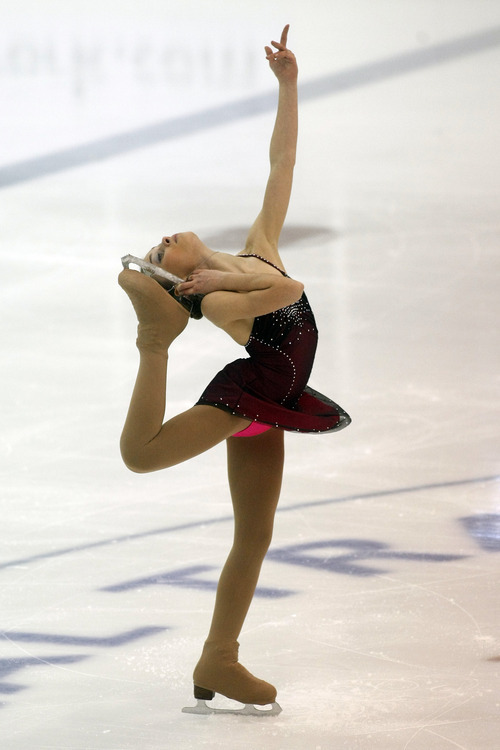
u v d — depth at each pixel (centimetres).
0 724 1078
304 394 1198
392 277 3234
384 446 2059
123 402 2325
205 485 1903
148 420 1099
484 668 1191
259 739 1038
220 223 3762
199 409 1116
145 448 1101
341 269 3312
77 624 1346
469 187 4300
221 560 1563
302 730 1055
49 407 2295
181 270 1164
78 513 1758
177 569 1530
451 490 1833
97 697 1145
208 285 1102
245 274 1097
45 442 2100
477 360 2572
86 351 2675
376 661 1218
